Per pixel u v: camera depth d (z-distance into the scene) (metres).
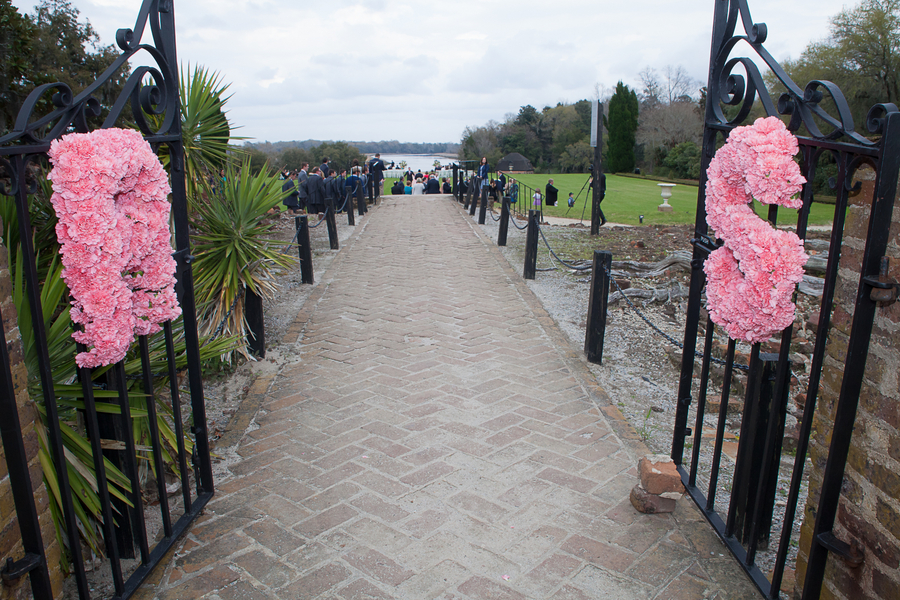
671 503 3.06
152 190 2.35
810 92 2.08
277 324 6.48
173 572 2.66
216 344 3.56
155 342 3.26
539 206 20.50
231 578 2.62
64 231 1.99
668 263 8.52
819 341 2.03
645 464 3.10
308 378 4.93
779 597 2.49
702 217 3.09
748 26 2.46
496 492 3.26
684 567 2.68
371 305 7.21
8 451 1.87
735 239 2.29
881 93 26.28
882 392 1.86
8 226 2.89
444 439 3.86
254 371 5.11
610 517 3.04
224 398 4.63
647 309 7.14
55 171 1.94
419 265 9.62
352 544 2.83
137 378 3.04
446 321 6.52
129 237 2.17
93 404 2.19
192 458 3.21
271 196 5.70
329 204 10.83
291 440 3.88
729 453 3.79
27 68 10.00
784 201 2.09
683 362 3.32
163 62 2.67
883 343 1.85
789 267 2.11
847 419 1.94
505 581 2.59
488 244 11.65
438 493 3.25
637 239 12.39
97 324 2.07
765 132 2.15
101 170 1.97
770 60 2.34
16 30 9.61
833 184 1.98
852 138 1.86
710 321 2.95
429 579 2.60
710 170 2.48
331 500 3.20
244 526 2.98
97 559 2.80
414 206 19.59
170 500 3.31
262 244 5.71
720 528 2.88
